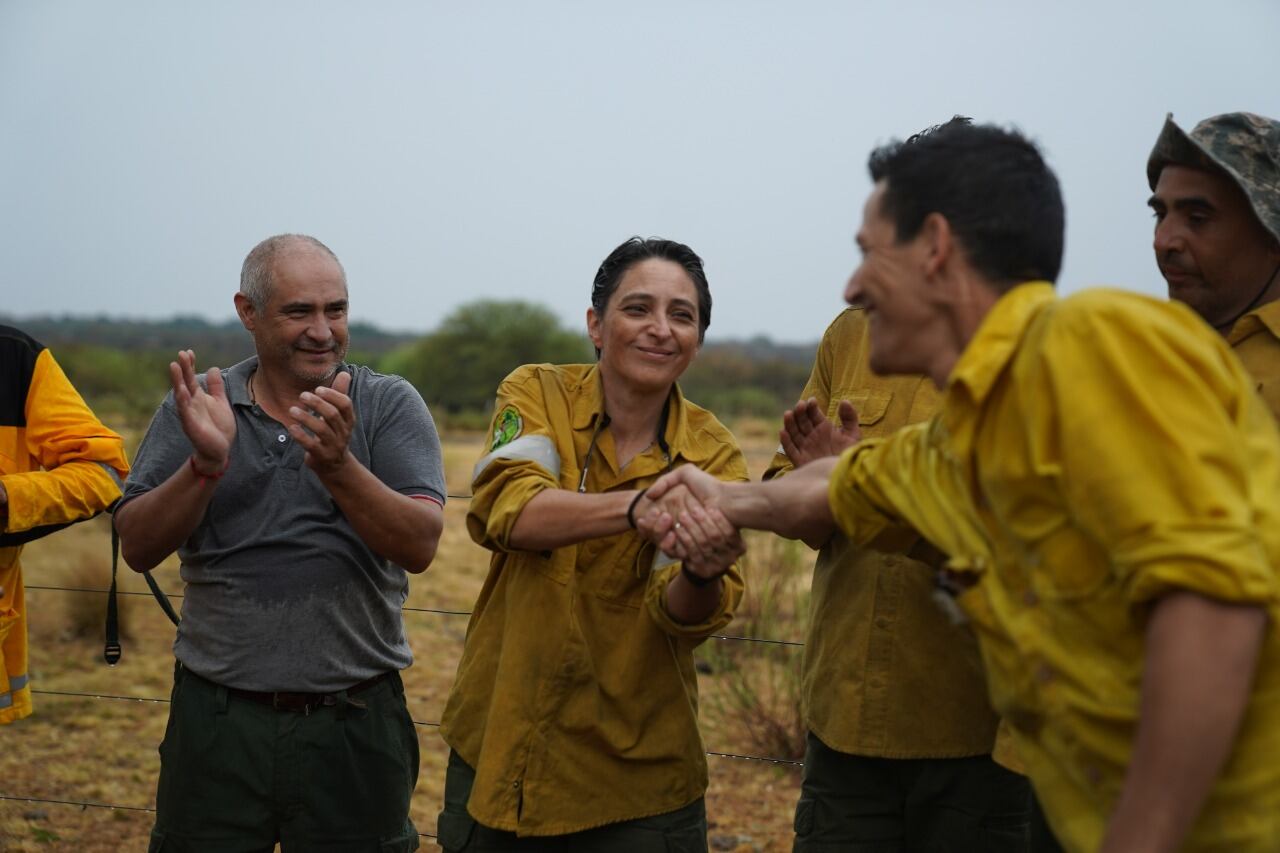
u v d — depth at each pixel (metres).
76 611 7.71
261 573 3.02
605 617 2.77
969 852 2.88
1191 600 1.50
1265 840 1.59
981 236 1.82
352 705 3.07
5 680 3.48
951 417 1.79
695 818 2.88
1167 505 1.52
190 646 3.08
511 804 2.72
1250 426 1.65
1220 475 1.53
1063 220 1.89
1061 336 1.64
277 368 3.12
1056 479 1.64
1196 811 1.50
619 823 2.79
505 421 2.86
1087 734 1.72
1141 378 1.56
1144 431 1.54
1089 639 1.69
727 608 2.71
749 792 5.32
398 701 3.21
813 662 3.04
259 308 3.08
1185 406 1.55
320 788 3.05
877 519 2.13
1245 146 2.54
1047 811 1.88
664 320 2.76
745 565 7.92
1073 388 1.60
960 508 1.89
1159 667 1.51
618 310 2.79
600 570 2.77
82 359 41.53
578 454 2.86
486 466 2.77
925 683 2.86
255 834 3.04
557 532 2.60
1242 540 1.49
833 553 3.03
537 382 2.95
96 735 5.75
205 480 2.86
